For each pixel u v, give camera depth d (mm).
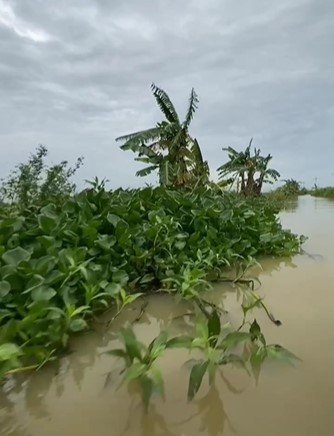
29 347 1575
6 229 2668
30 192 7461
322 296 2639
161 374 1555
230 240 3795
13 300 1896
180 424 1281
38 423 1311
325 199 23109
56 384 1551
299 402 1382
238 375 1570
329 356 1732
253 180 23453
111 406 1396
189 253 3326
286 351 1707
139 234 3154
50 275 2041
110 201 3646
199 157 15016
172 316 2340
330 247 4777
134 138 15383
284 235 4652
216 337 1638
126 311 2393
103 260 2637
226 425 1267
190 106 15102
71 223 2875
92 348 1880
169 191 4340
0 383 1526
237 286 2982
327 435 1201
